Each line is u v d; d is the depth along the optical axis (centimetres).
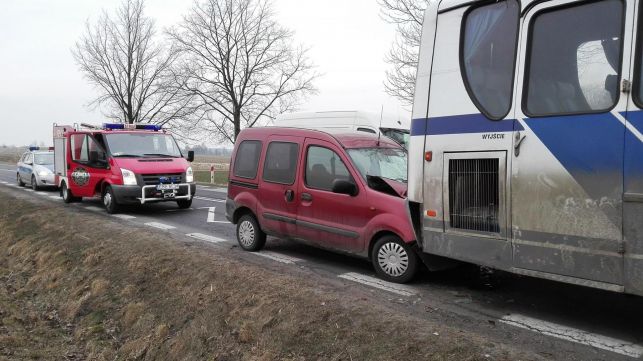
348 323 460
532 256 432
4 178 2827
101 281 707
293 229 703
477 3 479
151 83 2977
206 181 2553
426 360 389
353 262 707
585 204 396
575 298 543
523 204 436
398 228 578
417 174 529
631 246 372
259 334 484
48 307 721
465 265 654
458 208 492
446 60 503
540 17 430
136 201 1216
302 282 578
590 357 396
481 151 469
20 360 554
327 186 662
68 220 1105
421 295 551
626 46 376
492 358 379
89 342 584
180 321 560
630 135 371
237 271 623
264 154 756
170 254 731
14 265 945
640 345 420
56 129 1552
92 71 3025
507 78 453
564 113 410
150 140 1338
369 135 718
